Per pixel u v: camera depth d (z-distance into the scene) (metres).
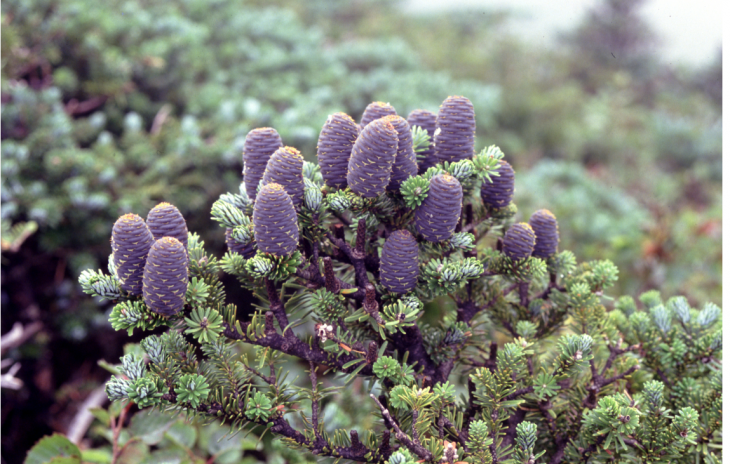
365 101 2.90
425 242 0.96
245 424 0.94
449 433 0.96
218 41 2.82
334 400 1.30
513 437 0.98
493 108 3.35
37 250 1.86
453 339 0.98
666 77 6.86
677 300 1.08
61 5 2.03
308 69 2.89
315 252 0.95
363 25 5.57
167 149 2.00
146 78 2.23
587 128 5.62
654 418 0.95
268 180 0.92
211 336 0.91
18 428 1.71
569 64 6.93
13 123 1.77
